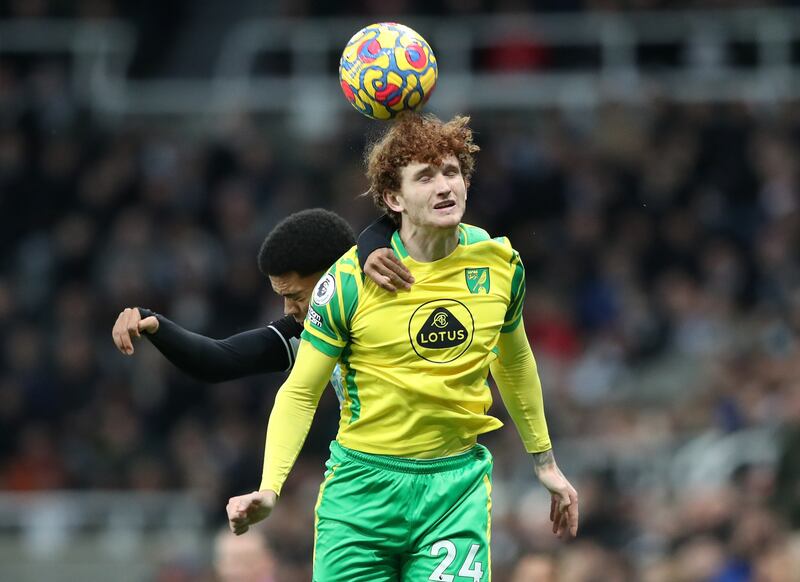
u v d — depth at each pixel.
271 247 18.39
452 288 16.95
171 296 57.38
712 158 60.91
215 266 58.31
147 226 59.84
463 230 17.41
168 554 50.50
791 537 36.31
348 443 17.27
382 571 17.22
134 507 53.56
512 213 58.84
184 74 75.06
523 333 18.05
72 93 68.69
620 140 62.22
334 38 72.75
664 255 58.31
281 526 43.41
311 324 17.16
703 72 68.00
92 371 56.09
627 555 38.62
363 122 63.81
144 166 63.84
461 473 17.23
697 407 48.69
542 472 18.41
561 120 65.19
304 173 61.59
